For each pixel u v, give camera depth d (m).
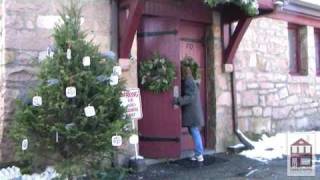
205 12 6.11
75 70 3.85
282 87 7.50
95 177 4.17
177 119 5.39
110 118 4.00
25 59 4.43
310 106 8.12
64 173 3.81
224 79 6.41
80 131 3.79
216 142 6.25
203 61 6.36
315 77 8.29
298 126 7.82
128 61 5.09
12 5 4.37
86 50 3.94
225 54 6.34
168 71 5.39
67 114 3.83
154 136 5.48
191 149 6.20
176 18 5.41
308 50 8.13
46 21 4.58
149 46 5.52
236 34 6.21
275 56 7.37
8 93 4.33
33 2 4.50
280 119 7.42
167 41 5.43
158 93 5.47
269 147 6.48
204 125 6.34
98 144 3.81
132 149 5.12
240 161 5.67
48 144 3.81
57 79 3.79
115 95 4.00
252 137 6.82
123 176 4.61
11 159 4.29
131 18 4.88
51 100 3.78
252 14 5.67
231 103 6.50
